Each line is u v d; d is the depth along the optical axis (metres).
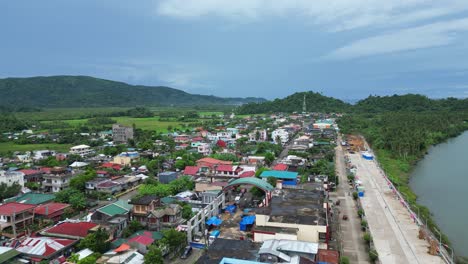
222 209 85.31
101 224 68.12
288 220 63.19
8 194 92.62
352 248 65.81
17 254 56.78
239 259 49.88
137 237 61.44
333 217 82.56
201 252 63.53
